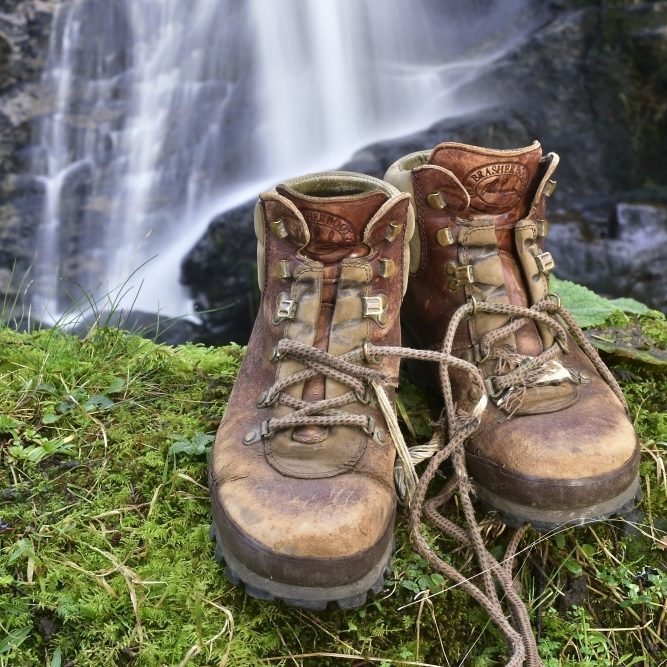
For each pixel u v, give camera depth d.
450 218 0.59
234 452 0.51
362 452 0.50
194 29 2.77
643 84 2.41
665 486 0.61
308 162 2.62
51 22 2.69
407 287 0.65
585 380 0.59
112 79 2.73
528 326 0.59
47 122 2.62
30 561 0.51
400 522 0.57
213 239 2.13
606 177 2.47
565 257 2.16
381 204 0.53
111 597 0.50
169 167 2.63
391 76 2.69
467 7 2.81
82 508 0.56
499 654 0.53
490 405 0.56
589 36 2.49
